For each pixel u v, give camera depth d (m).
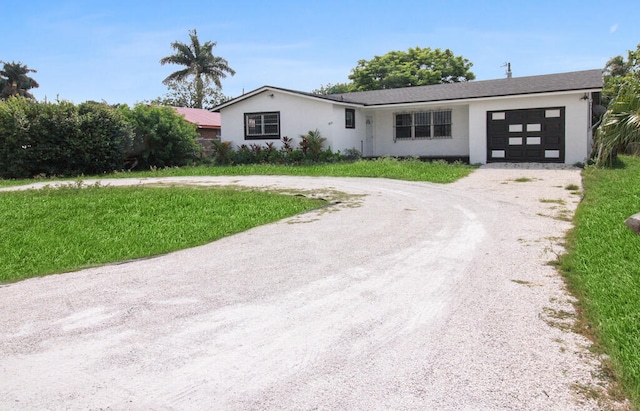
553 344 3.77
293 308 4.67
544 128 18.70
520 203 10.09
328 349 3.80
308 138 20.69
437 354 3.66
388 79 45.47
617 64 30.64
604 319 4.03
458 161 19.59
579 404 3.00
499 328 4.08
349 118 22.08
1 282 5.97
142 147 22.75
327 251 6.73
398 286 5.20
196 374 3.47
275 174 17.39
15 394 3.26
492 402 3.04
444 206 10.00
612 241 6.27
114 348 3.91
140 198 11.65
